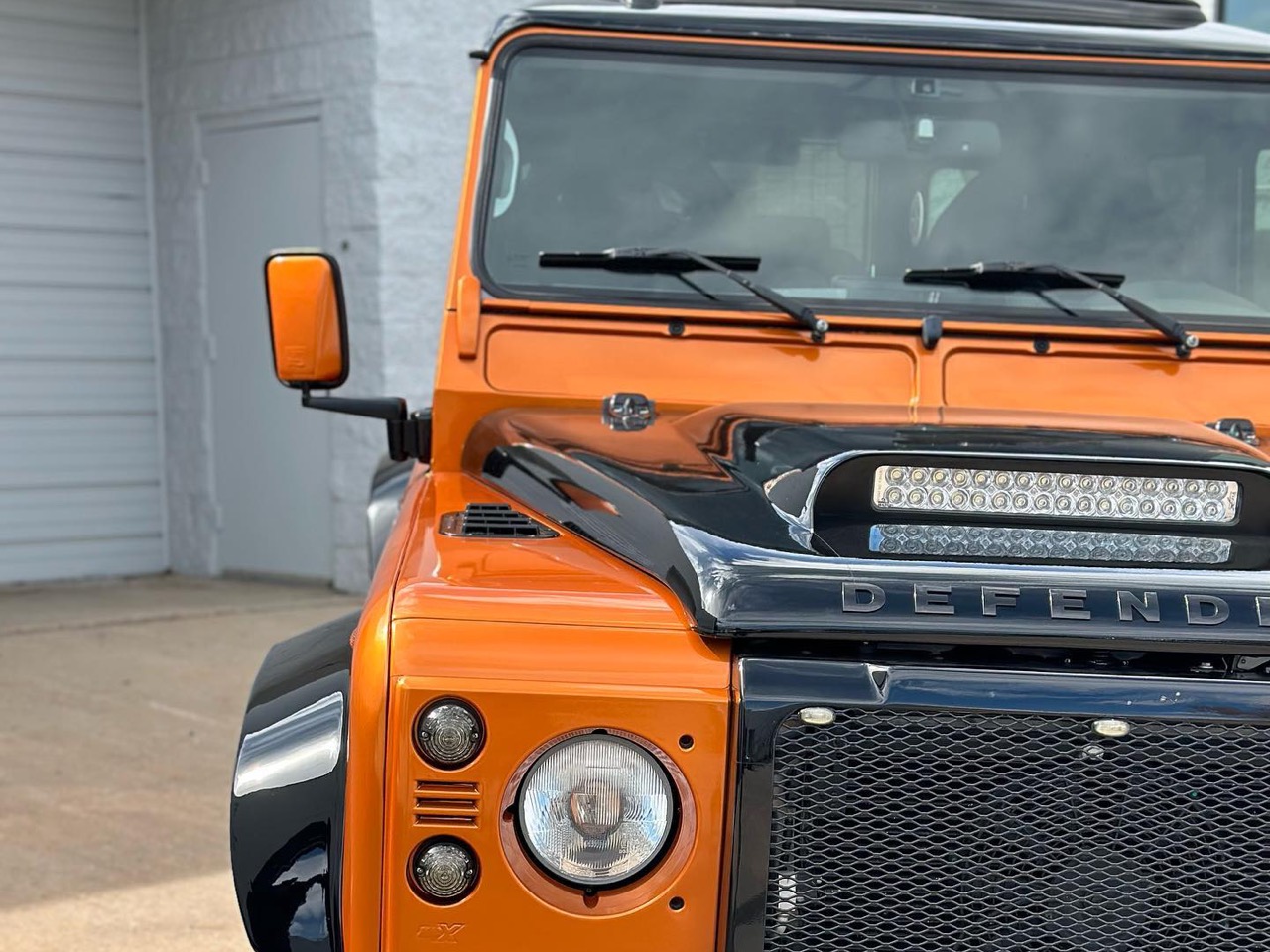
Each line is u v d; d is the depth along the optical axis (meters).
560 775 1.97
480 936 1.96
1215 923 2.04
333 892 2.06
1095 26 3.43
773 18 3.27
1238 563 2.20
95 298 9.70
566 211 3.17
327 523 9.06
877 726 2.01
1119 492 2.26
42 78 9.41
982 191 3.22
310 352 3.08
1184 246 3.21
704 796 1.98
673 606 2.11
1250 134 3.28
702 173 3.19
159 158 9.79
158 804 4.94
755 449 2.46
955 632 2.02
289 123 9.02
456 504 2.69
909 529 2.23
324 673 2.32
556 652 2.01
